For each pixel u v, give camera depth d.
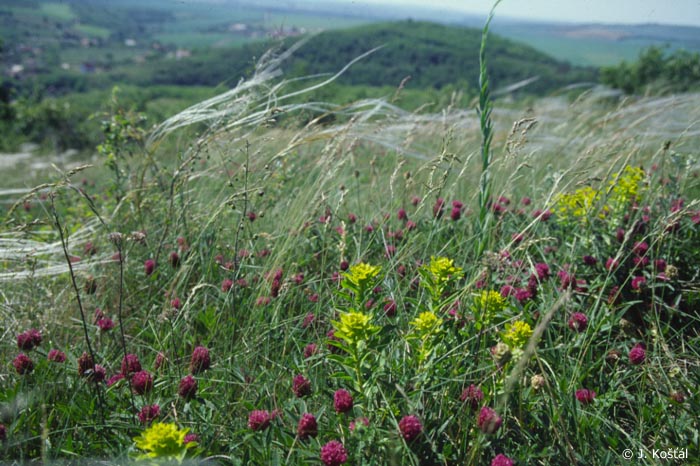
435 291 2.14
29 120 20.17
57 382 2.29
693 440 1.96
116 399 2.13
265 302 2.77
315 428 1.75
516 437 1.99
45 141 16.69
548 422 1.98
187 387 1.94
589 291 2.68
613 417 2.20
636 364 2.23
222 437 2.02
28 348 2.29
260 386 2.25
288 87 4.43
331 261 3.23
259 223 3.71
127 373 2.06
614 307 2.68
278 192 4.02
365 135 3.98
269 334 2.52
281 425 1.98
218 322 2.78
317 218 3.41
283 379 2.32
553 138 5.34
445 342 2.19
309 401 2.15
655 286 2.70
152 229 3.74
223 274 3.24
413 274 2.89
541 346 2.42
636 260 2.83
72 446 1.93
